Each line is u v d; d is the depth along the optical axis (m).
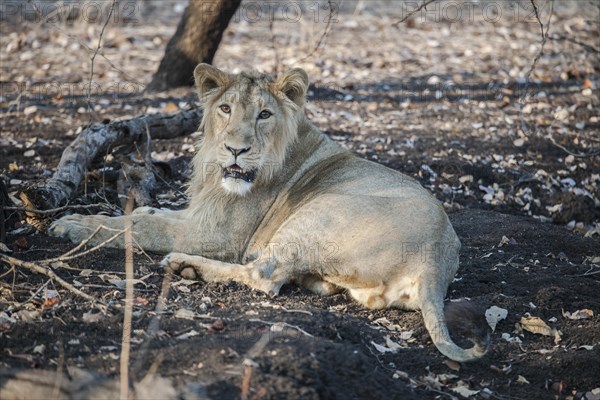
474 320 8.86
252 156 10.59
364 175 11.20
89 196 12.95
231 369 7.79
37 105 19.09
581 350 9.65
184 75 20.28
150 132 14.71
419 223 10.25
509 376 9.16
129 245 8.66
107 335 8.58
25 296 9.38
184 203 13.37
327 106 20.25
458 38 27.75
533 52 25.95
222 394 7.41
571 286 11.28
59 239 10.90
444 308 9.62
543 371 9.25
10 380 7.53
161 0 31.48
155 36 26.55
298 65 23.03
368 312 10.20
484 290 11.12
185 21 19.91
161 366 7.88
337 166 11.46
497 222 13.94
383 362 9.05
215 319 9.15
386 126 18.89
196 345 8.29
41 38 25.31
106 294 9.52
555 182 16.31
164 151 16.17
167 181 14.64
